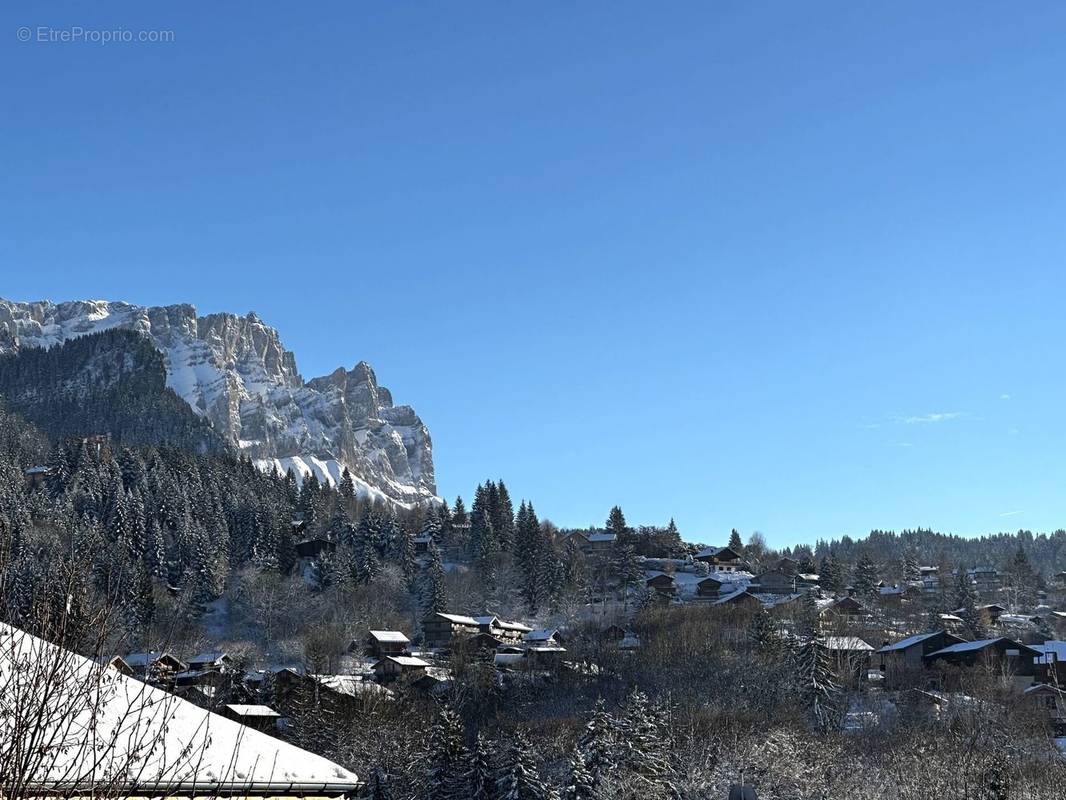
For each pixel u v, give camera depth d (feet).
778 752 228.43
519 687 355.56
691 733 242.17
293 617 510.17
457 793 222.07
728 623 450.71
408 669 386.93
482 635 455.63
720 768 219.61
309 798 65.46
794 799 211.00
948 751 229.45
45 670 42.60
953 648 364.58
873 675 381.40
